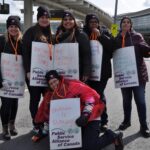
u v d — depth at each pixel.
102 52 3.68
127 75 3.78
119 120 4.51
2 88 3.68
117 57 3.80
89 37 3.68
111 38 3.78
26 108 5.09
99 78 3.69
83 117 3.13
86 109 3.16
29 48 3.56
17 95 3.71
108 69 3.78
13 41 3.66
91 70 3.68
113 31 15.47
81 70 3.58
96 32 3.66
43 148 3.52
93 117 3.21
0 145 3.59
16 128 4.12
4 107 3.72
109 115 4.78
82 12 14.94
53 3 12.13
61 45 3.52
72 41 3.51
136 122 4.37
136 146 3.59
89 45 3.56
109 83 7.90
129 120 4.14
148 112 4.92
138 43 3.74
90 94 3.23
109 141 3.24
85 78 3.54
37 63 3.54
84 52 3.52
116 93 6.63
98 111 3.25
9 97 3.69
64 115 3.20
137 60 3.76
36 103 3.72
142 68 3.80
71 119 3.19
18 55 3.65
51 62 3.57
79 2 12.33
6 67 3.65
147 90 6.89
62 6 12.88
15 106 3.86
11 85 3.68
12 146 3.56
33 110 3.74
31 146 3.57
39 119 3.50
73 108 3.20
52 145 3.22
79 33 3.54
